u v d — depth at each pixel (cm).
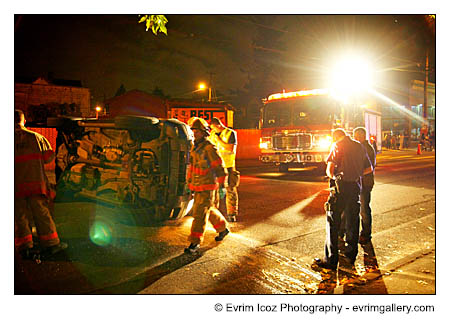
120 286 372
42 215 444
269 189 986
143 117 523
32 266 418
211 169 469
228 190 624
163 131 536
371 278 399
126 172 540
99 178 557
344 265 438
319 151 1269
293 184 1083
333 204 423
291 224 614
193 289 368
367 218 522
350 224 443
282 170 1477
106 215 536
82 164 576
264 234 555
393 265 435
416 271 416
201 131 472
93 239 517
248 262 439
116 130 553
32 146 435
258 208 739
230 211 627
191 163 476
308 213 695
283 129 1326
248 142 2533
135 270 411
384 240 532
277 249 487
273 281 389
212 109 2306
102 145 565
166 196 536
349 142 444
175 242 511
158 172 534
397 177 1226
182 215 571
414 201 812
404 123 3862
